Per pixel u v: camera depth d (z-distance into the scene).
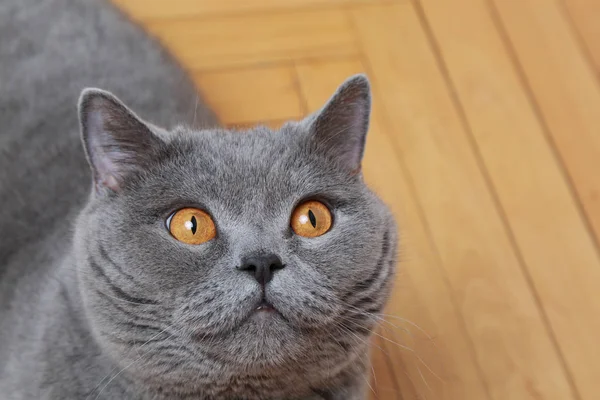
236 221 0.38
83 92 0.39
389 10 0.68
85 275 0.39
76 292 0.42
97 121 0.39
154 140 0.39
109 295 0.38
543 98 0.65
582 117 0.64
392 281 0.42
